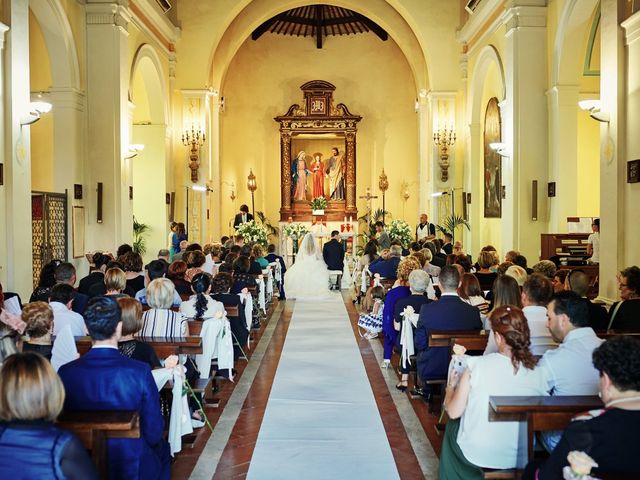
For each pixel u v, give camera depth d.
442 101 17.64
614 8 8.55
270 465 4.92
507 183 12.79
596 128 14.13
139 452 3.57
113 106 12.08
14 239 8.72
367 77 22.61
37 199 10.63
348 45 22.59
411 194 22.50
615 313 5.87
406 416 6.17
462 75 17.48
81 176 11.91
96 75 12.08
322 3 19.30
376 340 9.84
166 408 5.18
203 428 5.81
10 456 2.64
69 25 11.29
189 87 17.44
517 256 8.85
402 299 7.21
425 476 4.75
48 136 13.36
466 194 17.48
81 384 3.49
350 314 12.45
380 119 22.59
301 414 6.19
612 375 2.77
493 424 3.81
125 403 3.50
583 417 2.88
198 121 17.41
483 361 3.87
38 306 4.45
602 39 8.94
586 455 2.49
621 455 2.70
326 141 22.61
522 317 3.87
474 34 16.34
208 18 17.39
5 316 4.95
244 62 22.61
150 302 5.61
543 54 12.26
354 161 22.17
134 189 16.39
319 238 20.02
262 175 22.67
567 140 11.81
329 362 8.37
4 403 2.65
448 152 17.77
